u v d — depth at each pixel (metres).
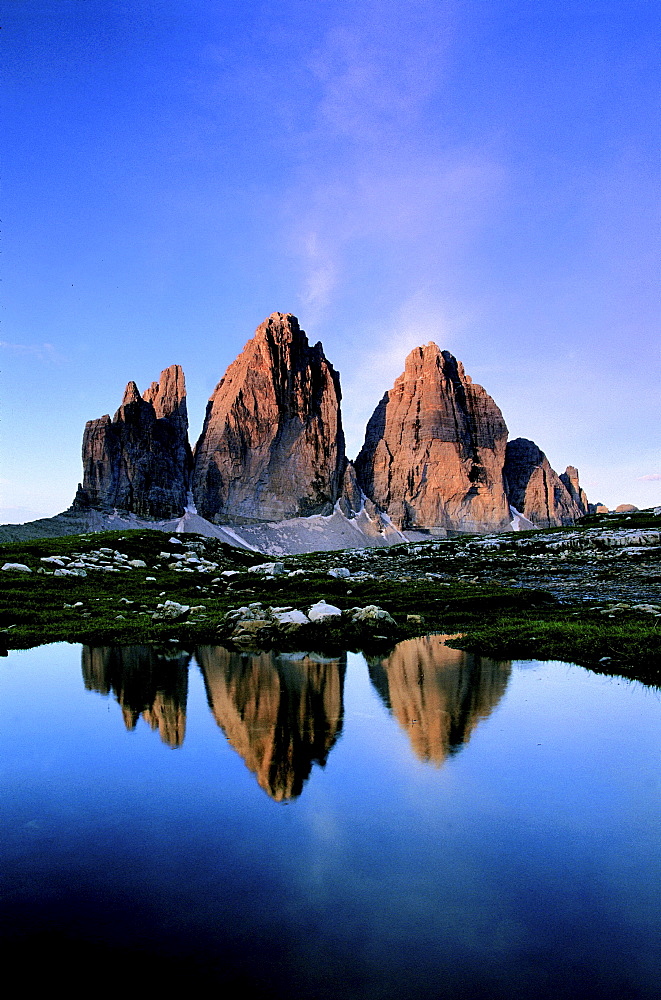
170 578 38.41
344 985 4.15
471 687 13.09
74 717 10.76
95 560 40.78
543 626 20.17
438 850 5.97
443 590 33.34
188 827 6.48
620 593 31.53
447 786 7.52
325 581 36.91
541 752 8.77
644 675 13.80
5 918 4.90
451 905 5.06
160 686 13.30
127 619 24.23
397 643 19.48
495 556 57.19
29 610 25.42
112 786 7.58
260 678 14.16
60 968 4.30
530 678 14.01
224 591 35.72
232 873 5.57
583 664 15.45
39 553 41.22
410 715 10.82
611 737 9.45
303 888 5.31
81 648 18.75
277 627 20.17
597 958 4.43
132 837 6.24
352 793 7.32
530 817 6.66
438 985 4.14
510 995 4.04
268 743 9.27
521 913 4.95
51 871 5.60
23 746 9.16
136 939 4.64
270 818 6.65
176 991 4.07
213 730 9.95
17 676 14.41
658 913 4.95
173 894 5.26
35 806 7.01
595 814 6.70
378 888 5.30
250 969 4.31
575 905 5.04
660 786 7.50
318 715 10.84
